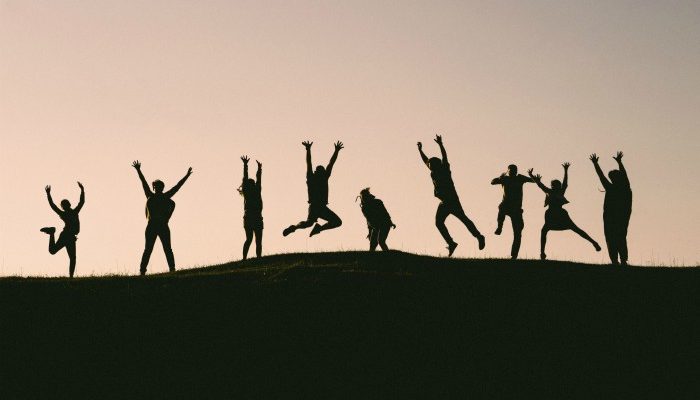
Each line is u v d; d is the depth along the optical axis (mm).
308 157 33969
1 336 27141
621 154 34125
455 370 25656
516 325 27812
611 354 26375
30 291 30328
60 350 26562
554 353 26422
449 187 34531
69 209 35125
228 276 31797
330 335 27250
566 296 29641
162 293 30078
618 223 33562
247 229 34938
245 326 27781
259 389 24844
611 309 28766
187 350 26641
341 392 24656
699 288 30203
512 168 34875
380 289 29828
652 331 27469
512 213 34531
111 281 31703
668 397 24344
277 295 29578
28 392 24641
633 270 32469
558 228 34375
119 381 25188
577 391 24688
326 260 34031
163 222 34969
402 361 26047
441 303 29000
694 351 26406
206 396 24547
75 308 28938
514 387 24891
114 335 27375
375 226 34406
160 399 24375
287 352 26469
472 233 34594
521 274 31641
